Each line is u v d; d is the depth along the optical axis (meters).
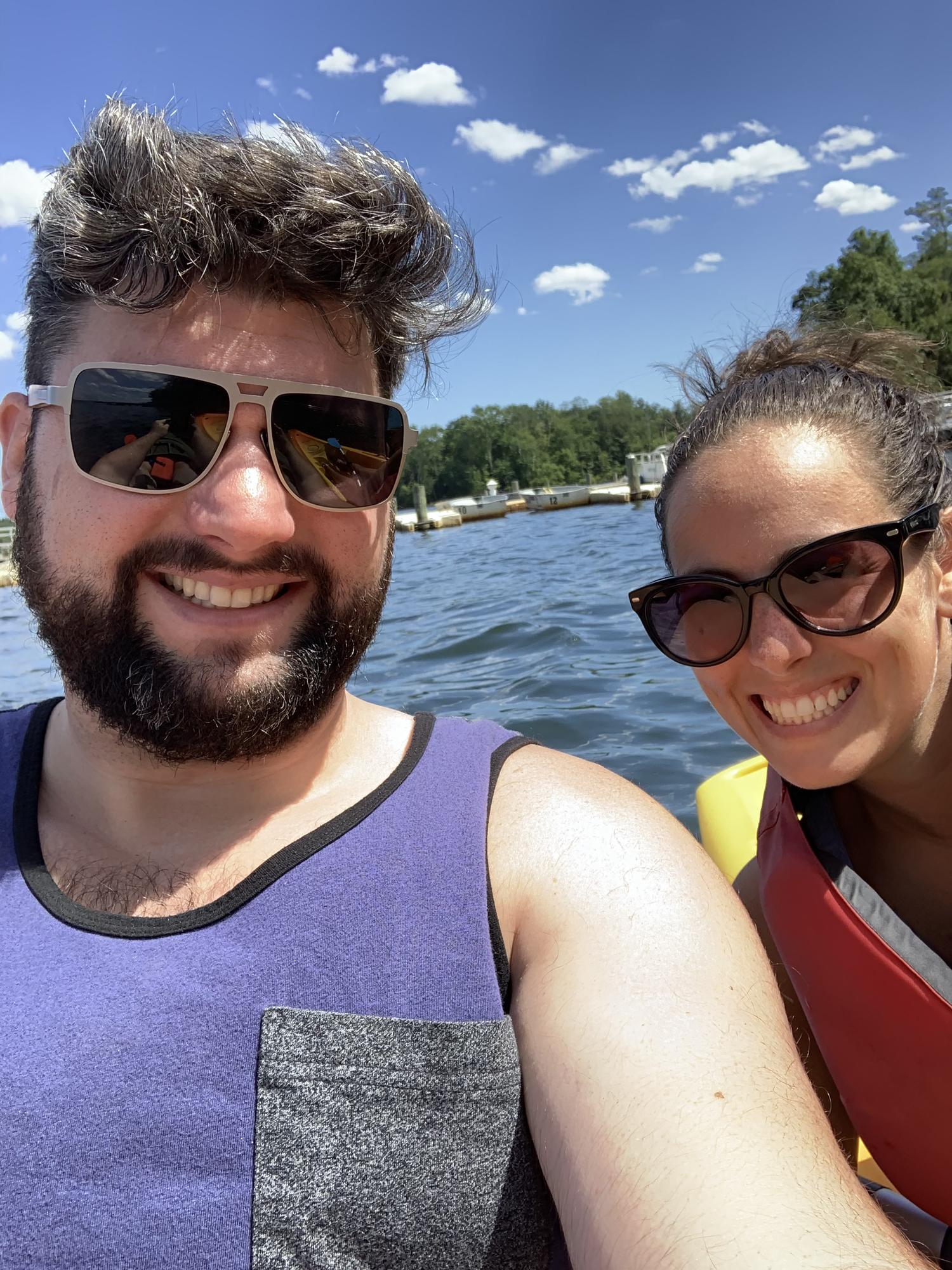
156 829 0.37
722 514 0.42
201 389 0.36
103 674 0.37
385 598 0.42
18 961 0.33
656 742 1.26
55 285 0.38
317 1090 0.30
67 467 0.37
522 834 0.35
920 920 0.45
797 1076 0.30
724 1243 0.24
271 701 0.37
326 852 0.34
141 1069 0.30
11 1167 0.29
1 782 0.39
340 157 0.39
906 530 0.40
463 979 0.32
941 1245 0.42
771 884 0.45
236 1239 0.29
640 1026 0.30
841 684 0.41
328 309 0.39
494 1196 0.30
